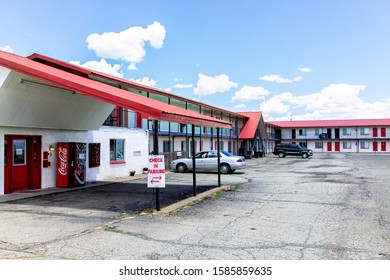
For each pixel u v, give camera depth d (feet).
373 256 17.47
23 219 25.58
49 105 39.24
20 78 33.58
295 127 211.61
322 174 63.31
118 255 17.40
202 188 43.27
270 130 193.16
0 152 36.81
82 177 44.96
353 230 22.54
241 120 140.77
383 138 199.21
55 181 43.86
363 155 154.30
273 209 29.63
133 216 26.66
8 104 34.94
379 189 41.88
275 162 106.73
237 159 65.72
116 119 58.23
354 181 51.01
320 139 210.18
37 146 41.93
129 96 35.12
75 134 47.37
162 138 84.74
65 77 33.60
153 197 33.65
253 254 17.69
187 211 28.76
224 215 27.17
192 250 18.25
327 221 25.08
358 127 204.33
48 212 28.22
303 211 28.73
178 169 69.82
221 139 122.62
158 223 24.31
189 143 98.12
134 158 61.11
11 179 38.96
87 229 22.54
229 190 41.75
